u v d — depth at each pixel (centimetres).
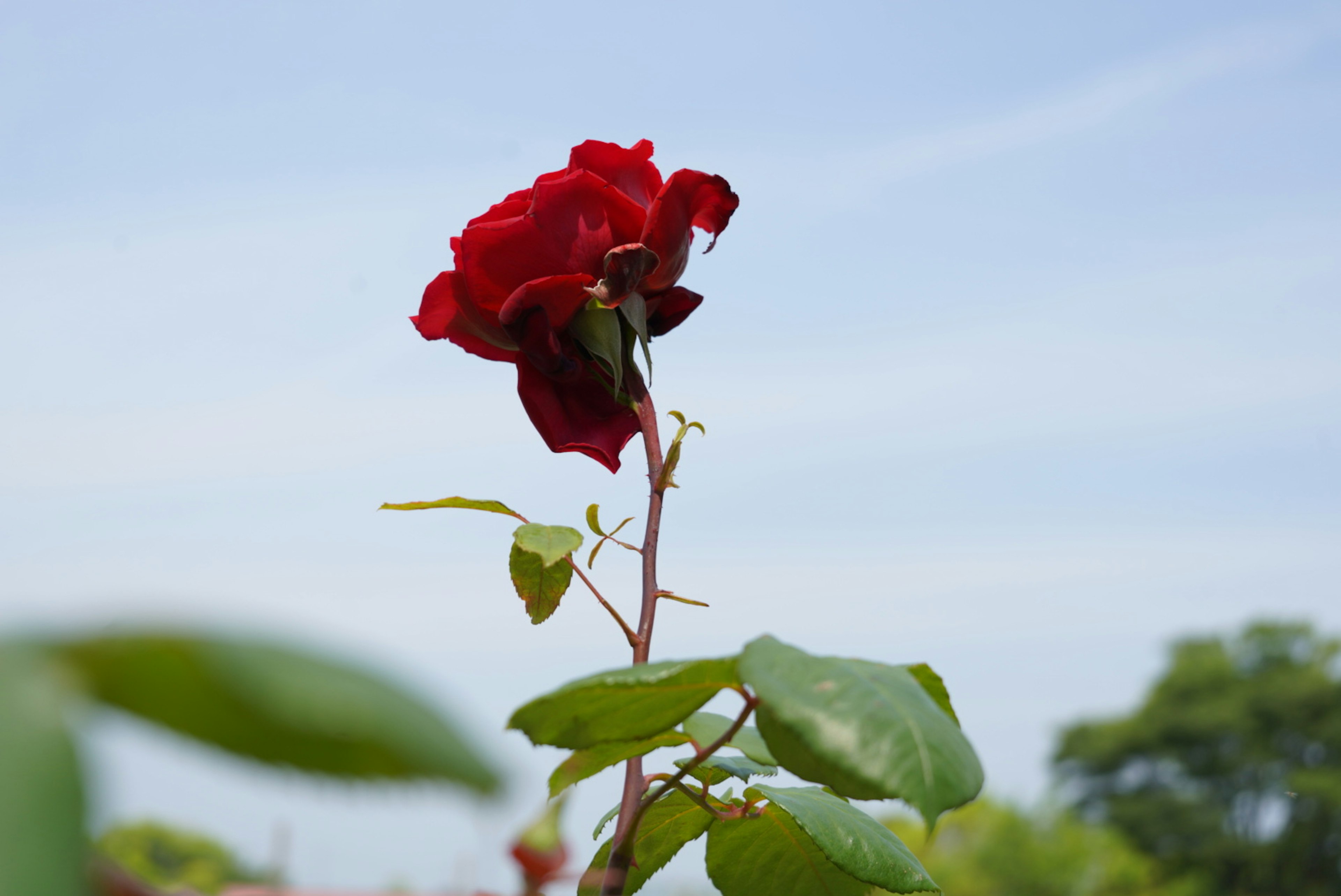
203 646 17
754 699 55
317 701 17
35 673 17
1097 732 1970
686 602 62
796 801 63
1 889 15
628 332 66
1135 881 1688
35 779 16
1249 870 1705
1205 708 1839
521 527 62
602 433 67
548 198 64
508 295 65
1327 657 1873
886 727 50
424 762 17
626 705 55
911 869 61
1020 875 1638
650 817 66
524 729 54
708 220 67
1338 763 1719
